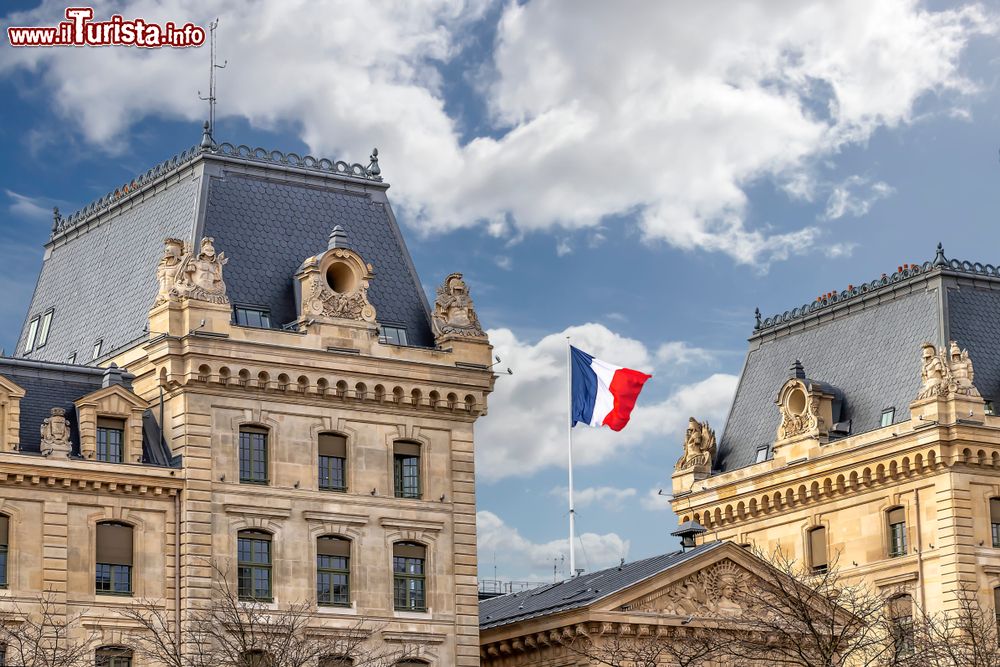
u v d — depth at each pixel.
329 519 92.25
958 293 113.19
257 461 91.56
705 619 95.31
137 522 88.69
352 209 99.94
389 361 94.62
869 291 116.88
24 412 88.81
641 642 94.31
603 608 94.06
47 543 86.44
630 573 99.88
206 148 96.94
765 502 115.38
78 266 103.00
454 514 95.50
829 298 119.81
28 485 86.56
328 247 96.56
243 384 91.19
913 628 96.12
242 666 83.50
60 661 81.94
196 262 91.56
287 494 91.50
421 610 93.94
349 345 94.12
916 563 107.31
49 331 102.56
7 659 84.75
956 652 98.75
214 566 89.06
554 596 103.00
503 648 98.19
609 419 110.06
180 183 97.75
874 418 112.25
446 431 96.31
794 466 113.62
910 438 107.75
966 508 106.56
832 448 111.94
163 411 91.12
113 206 101.94
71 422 89.50
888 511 109.56
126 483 88.19
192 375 89.88
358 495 93.25
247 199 96.81
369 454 94.00
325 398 93.25
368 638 91.94
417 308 98.94
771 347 122.62
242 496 90.50
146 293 95.31
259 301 94.25
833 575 108.12
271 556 90.81
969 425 106.69
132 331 94.75
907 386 111.25
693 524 102.06
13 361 89.88
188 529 88.88
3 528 86.00
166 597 88.56
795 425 114.62
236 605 88.00
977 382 110.56
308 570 91.31
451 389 96.25
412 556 94.38
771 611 94.94
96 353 96.62
